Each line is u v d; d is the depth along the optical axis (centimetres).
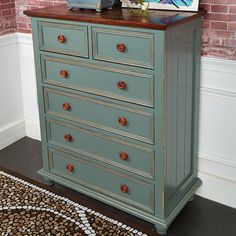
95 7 253
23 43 351
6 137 364
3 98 356
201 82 268
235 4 243
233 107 261
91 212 274
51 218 268
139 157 246
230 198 279
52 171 297
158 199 247
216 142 275
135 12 245
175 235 253
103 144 260
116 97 242
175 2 248
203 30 258
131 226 259
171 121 238
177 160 255
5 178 314
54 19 252
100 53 240
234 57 252
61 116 275
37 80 279
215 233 255
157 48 215
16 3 342
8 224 263
